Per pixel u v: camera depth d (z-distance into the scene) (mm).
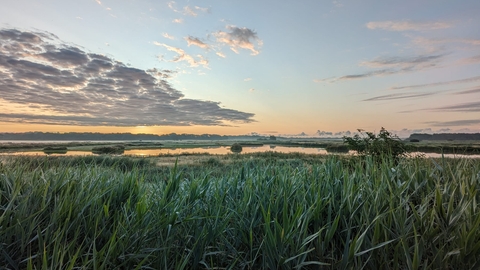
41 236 2281
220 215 3062
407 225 2586
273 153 26969
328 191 3418
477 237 2258
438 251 2105
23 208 2656
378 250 2303
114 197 3268
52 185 3361
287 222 2447
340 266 2197
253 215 2951
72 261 1852
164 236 2670
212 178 4418
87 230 2615
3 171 3877
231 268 2328
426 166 4176
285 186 3422
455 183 3227
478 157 4461
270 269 2275
